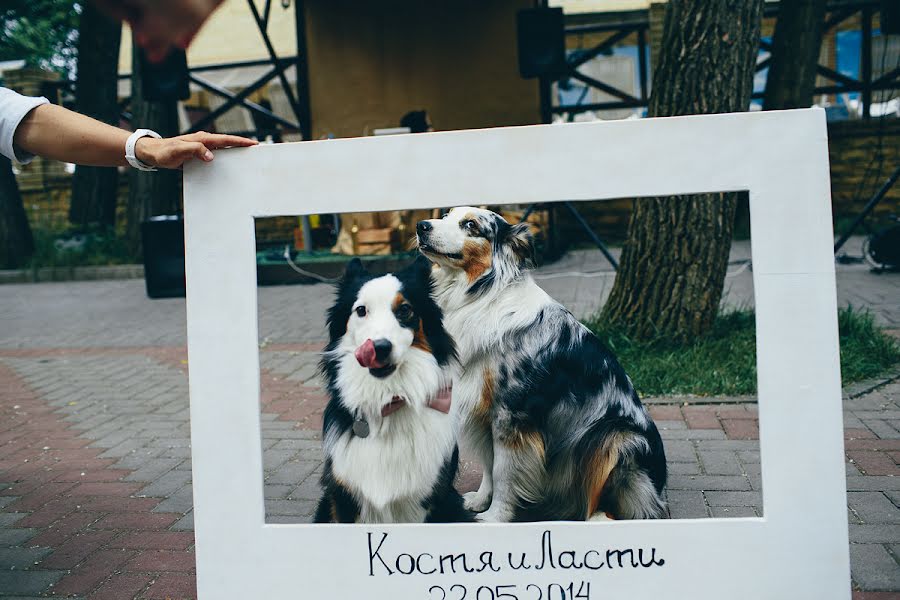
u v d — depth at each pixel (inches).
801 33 342.6
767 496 70.5
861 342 184.1
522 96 398.3
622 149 69.5
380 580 74.4
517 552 73.0
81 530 109.8
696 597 72.0
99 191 477.1
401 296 82.1
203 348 74.6
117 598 89.7
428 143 71.3
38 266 424.5
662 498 99.3
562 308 104.7
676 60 183.5
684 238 184.9
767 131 68.0
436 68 403.9
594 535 72.2
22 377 214.5
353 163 72.2
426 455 84.7
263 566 75.4
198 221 73.9
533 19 309.9
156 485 128.0
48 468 138.5
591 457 97.7
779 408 69.7
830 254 68.2
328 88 414.6
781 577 70.9
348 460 84.4
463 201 71.4
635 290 191.6
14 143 79.5
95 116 450.0
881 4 304.5
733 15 179.8
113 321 297.1
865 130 412.5
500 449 100.7
